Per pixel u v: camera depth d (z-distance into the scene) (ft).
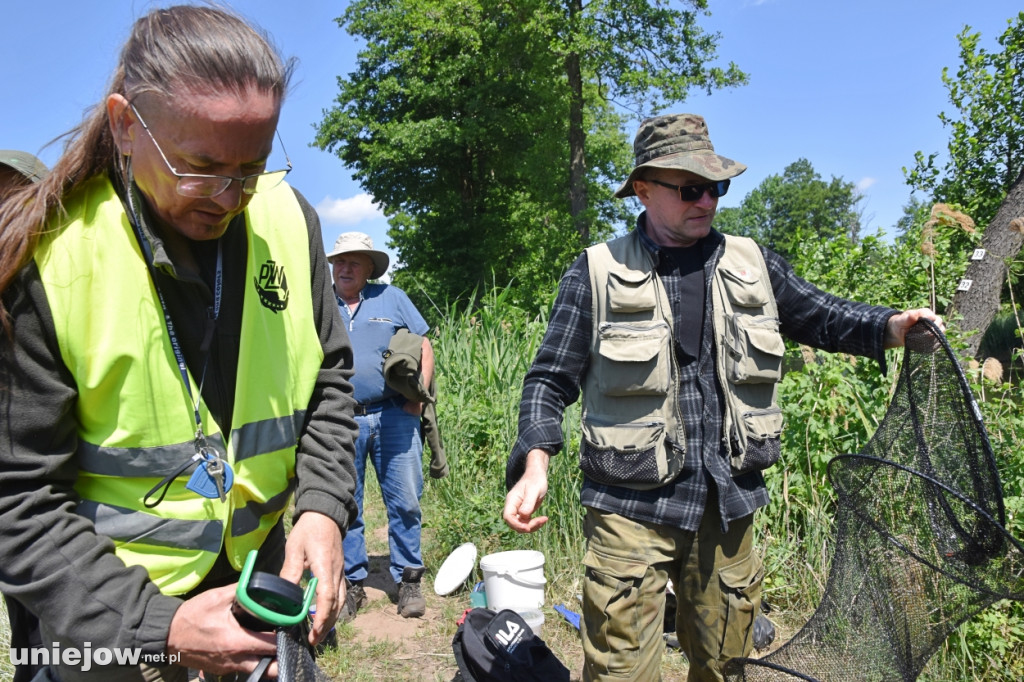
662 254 7.77
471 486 17.92
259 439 4.75
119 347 4.12
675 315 7.64
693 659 7.91
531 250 76.84
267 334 4.82
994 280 21.44
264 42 4.08
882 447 6.42
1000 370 12.40
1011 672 10.17
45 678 4.45
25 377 3.88
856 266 17.12
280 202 5.18
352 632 12.70
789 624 12.26
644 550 7.39
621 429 7.45
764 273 7.86
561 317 7.95
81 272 4.02
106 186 4.26
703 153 7.55
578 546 14.46
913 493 5.51
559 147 73.56
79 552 3.92
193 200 4.01
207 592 4.01
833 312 7.61
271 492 4.96
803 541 13.10
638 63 69.36
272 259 4.95
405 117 87.04
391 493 13.51
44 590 3.83
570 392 8.05
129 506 4.33
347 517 4.93
